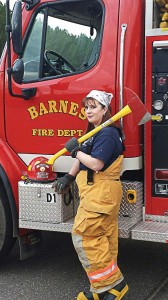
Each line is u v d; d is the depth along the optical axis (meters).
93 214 3.65
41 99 4.38
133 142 4.13
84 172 3.76
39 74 4.42
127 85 4.08
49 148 4.41
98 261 3.66
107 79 4.14
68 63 4.43
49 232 6.02
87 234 3.70
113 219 3.75
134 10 4.08
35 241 4.66
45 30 4.46
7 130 4.56
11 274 4.71
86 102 3.79
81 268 4.84
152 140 4.08
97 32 4.28
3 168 4.43
